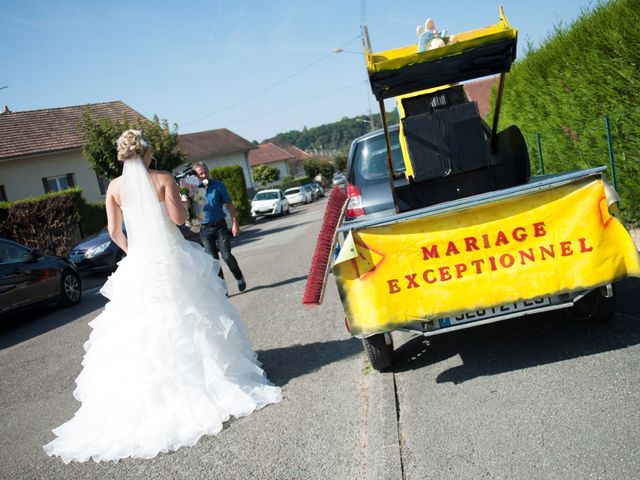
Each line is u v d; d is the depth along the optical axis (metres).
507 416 3.44
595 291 4.36
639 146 6.94
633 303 4.88
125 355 4.19
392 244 3.93
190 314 4.33
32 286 10.60
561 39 8.23
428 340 5.18
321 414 4.04
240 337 4.74
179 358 4.20
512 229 3.87
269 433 3.90
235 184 31.14
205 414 4.16
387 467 3.13
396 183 6.42
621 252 3.83
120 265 4.40
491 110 13.12
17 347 8.63
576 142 8.53
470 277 3.91
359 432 3.66
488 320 3.96
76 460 4.00
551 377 3.84
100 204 20.94
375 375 4.53
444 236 3.90
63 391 5.76
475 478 2.89
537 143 9.88
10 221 17.75
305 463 3.41
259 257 14.21
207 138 56.84
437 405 3.81
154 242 4.39
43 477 3.84
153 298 4.25
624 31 6.45
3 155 23.89
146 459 3.86
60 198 18.25
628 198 7.45
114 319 4.28
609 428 3.06
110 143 20.86
